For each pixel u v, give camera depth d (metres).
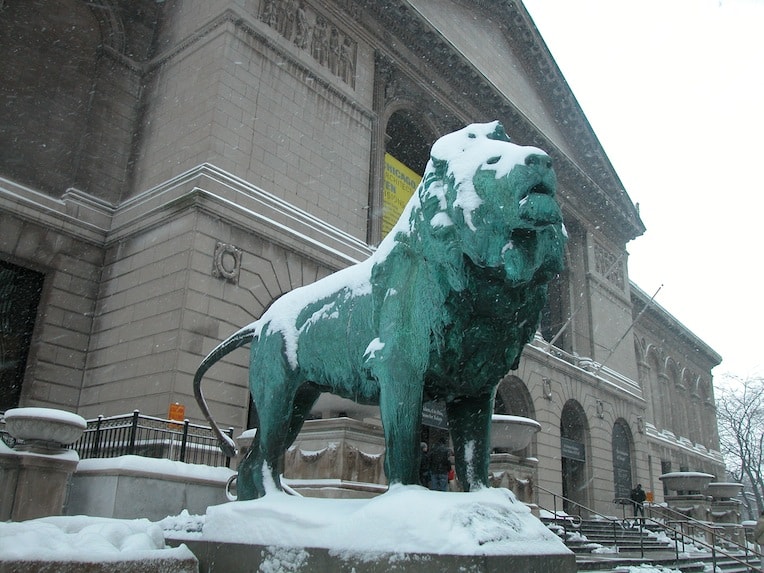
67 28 21.58
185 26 21.92
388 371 4.16
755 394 58.53
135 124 21.92
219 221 18.08
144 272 18.25
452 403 4.48
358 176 23.31
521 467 14.31
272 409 5.09
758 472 56.56
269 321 5.40
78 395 18.31
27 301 18.62
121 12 22.67
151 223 18.62
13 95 19.86
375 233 23.42
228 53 20.03
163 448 14.02
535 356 30.52
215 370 16.77
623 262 42.56
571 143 40.00
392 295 4.30
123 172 21.25
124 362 17.50
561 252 4.03
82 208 19.78
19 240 18.28
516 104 35.22
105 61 21.88
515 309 4.03
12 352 18.00
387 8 26.50
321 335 4.92
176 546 4.79
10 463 9.84
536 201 3.67
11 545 3.73
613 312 39.72
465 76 30.31
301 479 10.37
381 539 3.56
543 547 3.75
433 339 4.06
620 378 38.44
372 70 25.72
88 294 19.36
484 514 3.64
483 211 3.80
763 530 15.62
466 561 3.24
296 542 3.97
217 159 18.78
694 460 51.78
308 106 22.16
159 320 17.09
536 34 36.88
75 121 21.02
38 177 19.75
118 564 3.83
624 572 12.31
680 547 20.67
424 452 13.17
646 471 38.97
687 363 57.16
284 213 19.86
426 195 4.22
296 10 22.86
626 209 41.94
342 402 10.92
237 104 19.80
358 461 10.34
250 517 4.38
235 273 17.94
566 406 33.53
